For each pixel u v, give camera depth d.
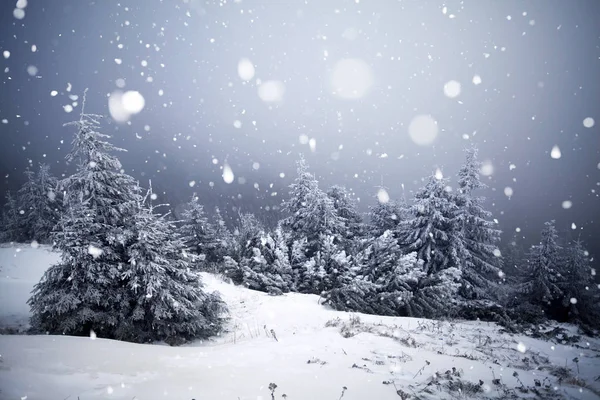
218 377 5.21
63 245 9.45
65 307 8.95
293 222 26.84
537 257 23.73
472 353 8.66
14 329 9.99
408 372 6.37
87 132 10.70
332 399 4.74
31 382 4.09
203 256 12.05
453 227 21.69
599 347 11.05
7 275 17.00
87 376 4.64
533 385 6.36
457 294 20.83
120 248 10.56
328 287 17.33
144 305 10.13
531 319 14.98
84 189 10.32
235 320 12.72
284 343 8.07
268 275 17.83
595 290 22.59
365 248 19.95
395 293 15.59
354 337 8.87
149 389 4.41
